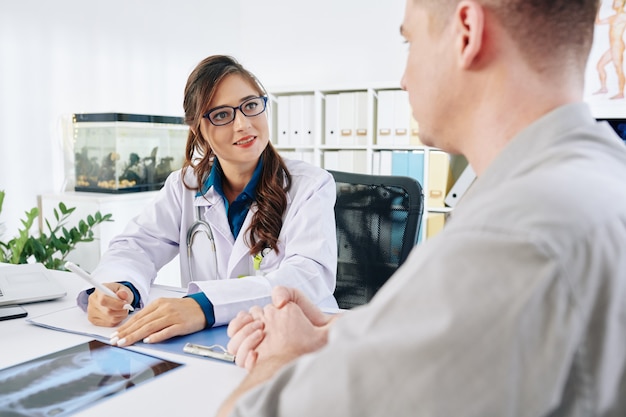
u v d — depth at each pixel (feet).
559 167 1.31
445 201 9.41
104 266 3.91
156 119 9.18
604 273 1.12
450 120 1.65
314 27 12.14
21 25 8.11
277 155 4.50
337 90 10.36
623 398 1.16
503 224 1.15
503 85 1.50
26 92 8.25
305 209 4.15
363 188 5.08
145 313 2.94
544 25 1.44
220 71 4.11
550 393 1.07
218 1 12.21
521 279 1.08
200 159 4.58
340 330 1.30
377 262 4.91
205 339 2.83
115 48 9.68
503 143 1.53
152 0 10.42
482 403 1.06
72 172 9.07
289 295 2.51
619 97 8.75
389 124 9.77
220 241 4.41
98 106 9.41
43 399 2.09
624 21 8.59
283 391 1.29
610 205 1.20
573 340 1.07
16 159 8.20
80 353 2.61
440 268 1.16
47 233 8.58
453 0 1.52
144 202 8.91
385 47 11.40
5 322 3.18
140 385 2.24
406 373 1.10
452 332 1.08
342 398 1.15
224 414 1.64
